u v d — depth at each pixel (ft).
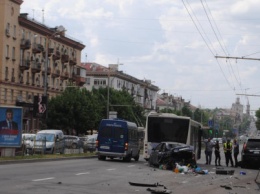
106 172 72.13
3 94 225.97
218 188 57.16
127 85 416.87
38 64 257.34
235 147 110.32
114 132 109.19
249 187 61.26
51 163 87.10
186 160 89.30
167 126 97.96
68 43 300.81
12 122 91.81
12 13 232.32
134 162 110.73
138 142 121.49
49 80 275.80
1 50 223.92
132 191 48.11
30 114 246.68
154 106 508.12
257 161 104.32
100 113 267.80
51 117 242.99
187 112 482.69
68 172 67.62
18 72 239.71
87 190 46.73
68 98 244.63
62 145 120.78
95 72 384.47
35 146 108.47
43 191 43.80
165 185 56.49
